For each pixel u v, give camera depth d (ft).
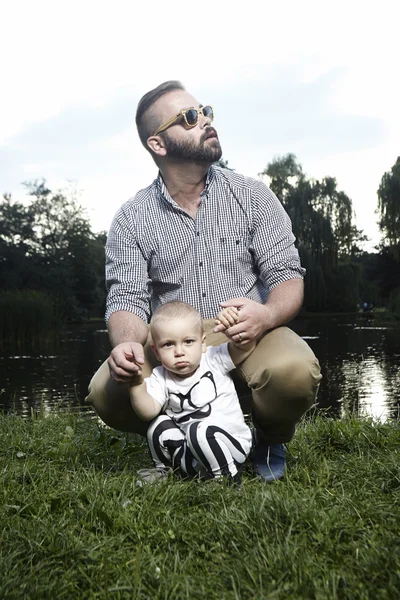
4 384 36.17
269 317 9.45
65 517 7.68
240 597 5.65
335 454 11.60
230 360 9.43
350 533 6.79
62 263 174.40
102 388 10.14
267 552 6.31
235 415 9.29
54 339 88.17
